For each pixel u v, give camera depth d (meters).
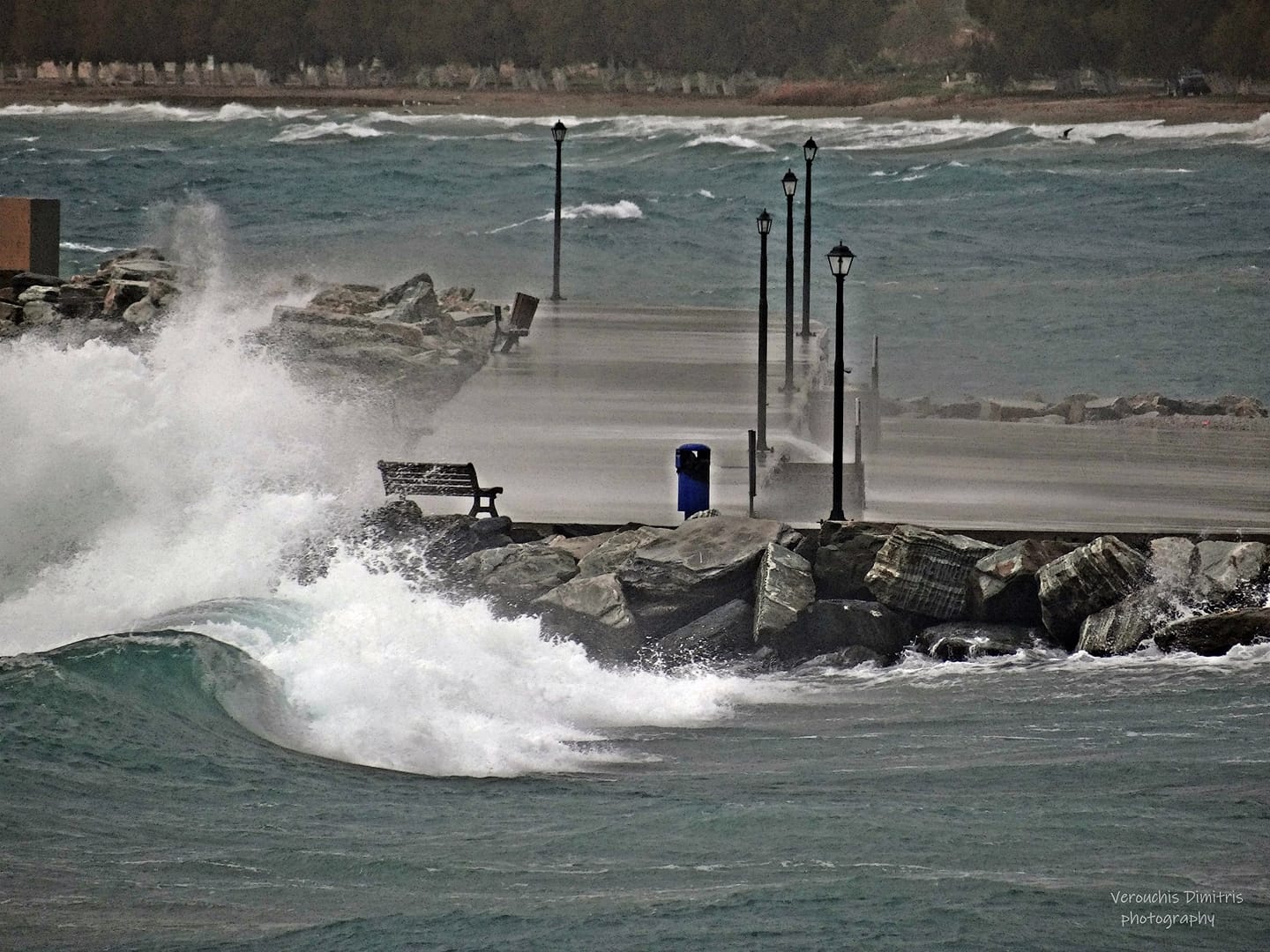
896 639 80.44
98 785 53.47
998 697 71.00
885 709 69.56
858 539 82.69
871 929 42.62
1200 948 41.62
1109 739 62.34
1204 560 81.44
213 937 42.38
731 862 47.81
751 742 63.38
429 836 50.31
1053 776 56.75
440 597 80.56
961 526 86.06
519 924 43.12
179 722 59.47
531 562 82.31
